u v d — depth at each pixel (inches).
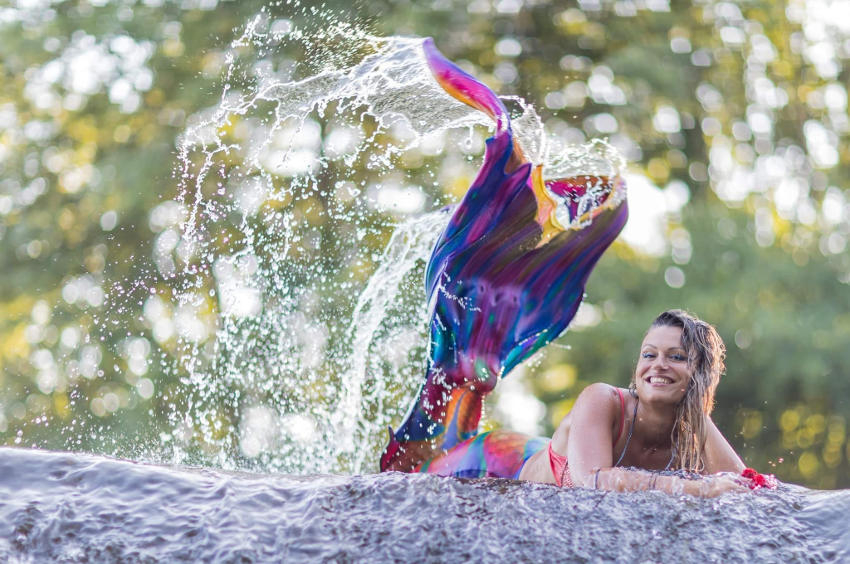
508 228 350.6
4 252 1003.9
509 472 352.2
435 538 231.6
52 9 1009.5
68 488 242.5
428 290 365.1
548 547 231.1
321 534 232.4
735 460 322.3
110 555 228.1
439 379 368.5
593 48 1008.2
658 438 316.2
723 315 884.0
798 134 1032.8
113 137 1007.6
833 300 928.9
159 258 958.4
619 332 874.1
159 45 981.8
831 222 1005.2
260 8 919.7
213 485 245.1
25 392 986.1
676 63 968.9
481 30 999.6
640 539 234.8
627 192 369.7
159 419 909.2
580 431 306.8
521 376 945.5
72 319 979.3
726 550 233.3
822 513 244.7
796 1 1031.0
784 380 886.4
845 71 1040.2
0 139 1045.2
